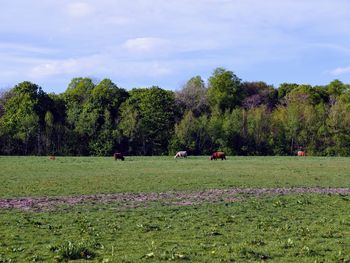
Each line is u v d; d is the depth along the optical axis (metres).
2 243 19.12
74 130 120.56
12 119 117.75
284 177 50.41
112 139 119.94
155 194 36.19
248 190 38.91
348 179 48.66
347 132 124.81
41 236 20.59
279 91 161.12
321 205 30.27
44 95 126.38
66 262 16.11
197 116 138.38
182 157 99.31
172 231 21.80
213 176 51.06
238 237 20.58
